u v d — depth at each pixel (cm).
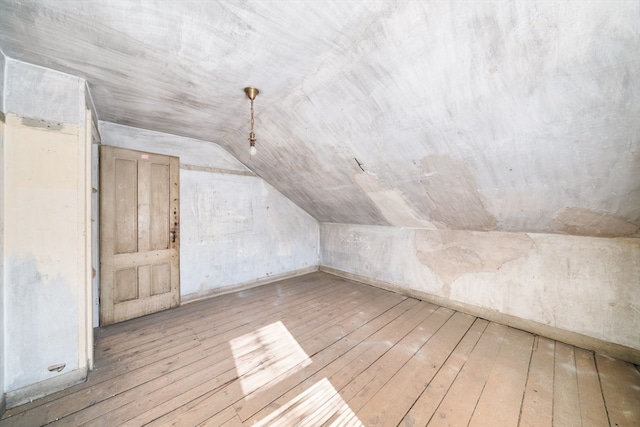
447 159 207
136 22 129
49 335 164
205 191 331
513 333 240
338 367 188
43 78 166
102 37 140
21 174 157
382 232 376
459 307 293
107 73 176
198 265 325
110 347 213
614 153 150
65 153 173
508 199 218
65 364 168
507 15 113
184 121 264
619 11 98
